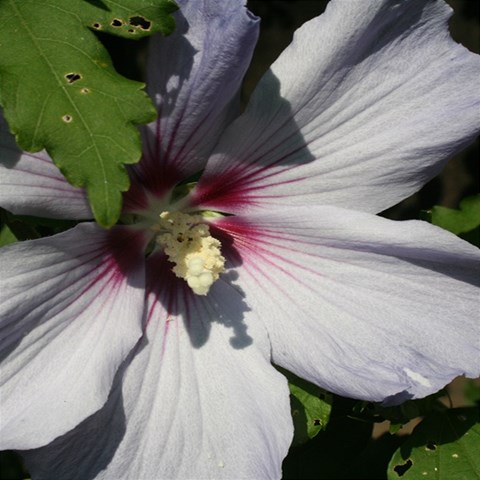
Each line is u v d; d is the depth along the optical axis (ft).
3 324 0.36
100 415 0.39
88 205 0.37
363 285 0.41
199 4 0.35
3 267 0.36
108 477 0.39
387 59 0.38
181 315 0.42
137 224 0.42
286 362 0.41
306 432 0.42
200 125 0.38
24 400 0.37
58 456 0.38
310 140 0.39
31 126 0.32
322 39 0.37
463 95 0.38
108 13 0.35
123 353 0.39
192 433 0.40
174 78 0.36
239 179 0.41
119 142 0.33
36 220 0.40
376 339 0.40
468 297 0.40
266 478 0.39
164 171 0.40
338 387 0.40
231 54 0.35
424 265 0.40
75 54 0.34
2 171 0.36
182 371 0.41
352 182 0.40
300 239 0.42
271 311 0.42
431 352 0.40
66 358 0.38
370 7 0.36
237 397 0.41
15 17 0.34
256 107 0.38
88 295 0.39
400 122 0.39
